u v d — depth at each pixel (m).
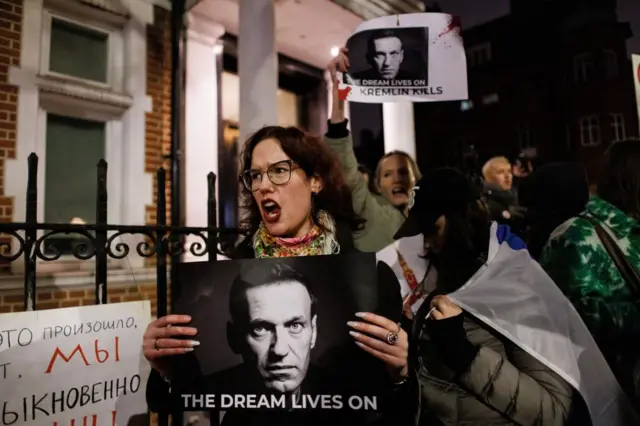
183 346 0.92
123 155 3.58
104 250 1.17
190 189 3.93
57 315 1.02
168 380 0.94
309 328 0.91
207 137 4.11
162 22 3.83
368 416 0.94
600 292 1.19
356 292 0.90
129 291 3.29
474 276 1.04
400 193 2.14
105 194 1.19
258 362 0.91
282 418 0.96
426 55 1.61
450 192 1.13
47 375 0.98
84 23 3.40
